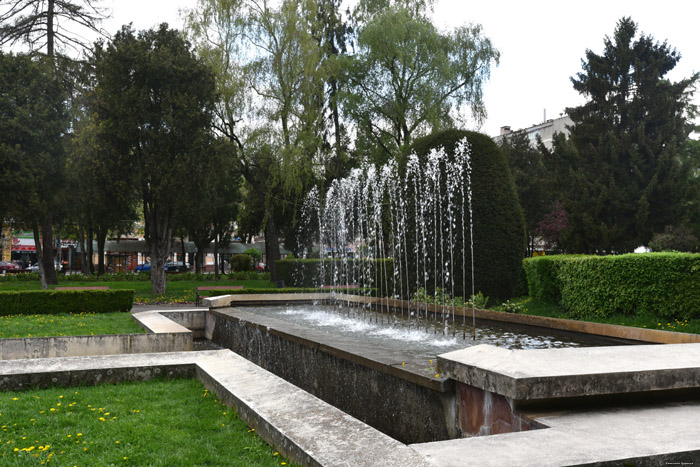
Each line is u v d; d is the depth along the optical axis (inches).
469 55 913.5
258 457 131.3
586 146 1004.6
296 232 1224.8
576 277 416.2
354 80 959.0
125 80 794.2
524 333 323.6
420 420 175.9
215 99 850.1
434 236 494.6
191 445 141.6
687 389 151.3
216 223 1432.1
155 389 205.8
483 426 148.0
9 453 136.4
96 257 2126.0
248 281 1285.7
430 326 361.7
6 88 759.1
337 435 126.7
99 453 137.4
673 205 919.7
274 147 892.6
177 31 863.1
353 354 217.6
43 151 769.6
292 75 895.7
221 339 442.0
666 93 949.8
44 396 194.1
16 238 1966.0
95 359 234.8
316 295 576.4
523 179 1300.4
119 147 806.5
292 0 897.5
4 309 528.1
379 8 979.9
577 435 115.6
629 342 282.4
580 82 1018.7
